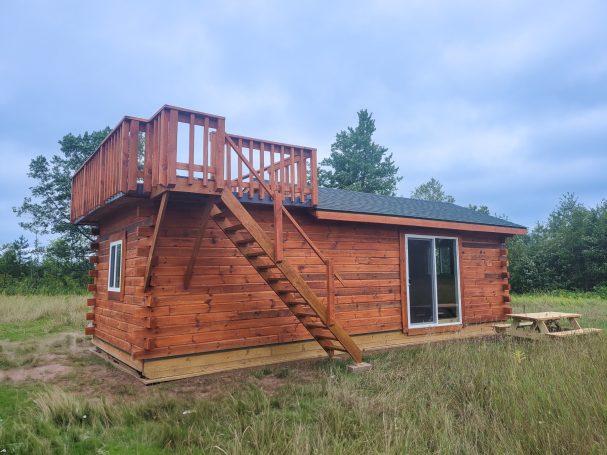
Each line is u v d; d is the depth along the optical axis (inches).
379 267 348.5
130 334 267.4
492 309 415.5
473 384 199.8
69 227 1228.5
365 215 320.8
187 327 260.1
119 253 311.1
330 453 138.4
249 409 184.2
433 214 388.8
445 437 145.3
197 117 225.1
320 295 317.4
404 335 354.3
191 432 156.8
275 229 248.5
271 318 292.8
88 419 175.9
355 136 1400.1
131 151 231.3
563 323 438.9
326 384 218.7
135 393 221.9
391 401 185.5
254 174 245.0
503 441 140.1
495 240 428.8
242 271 284.7
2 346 347.6
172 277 259.0
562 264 1034.1
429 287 389.1
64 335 405.7
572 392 176.9
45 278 1026.7
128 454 146.1
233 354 275.6
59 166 1259.2
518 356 233.6
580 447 133.3
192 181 220.2
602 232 977.5
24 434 156.3
